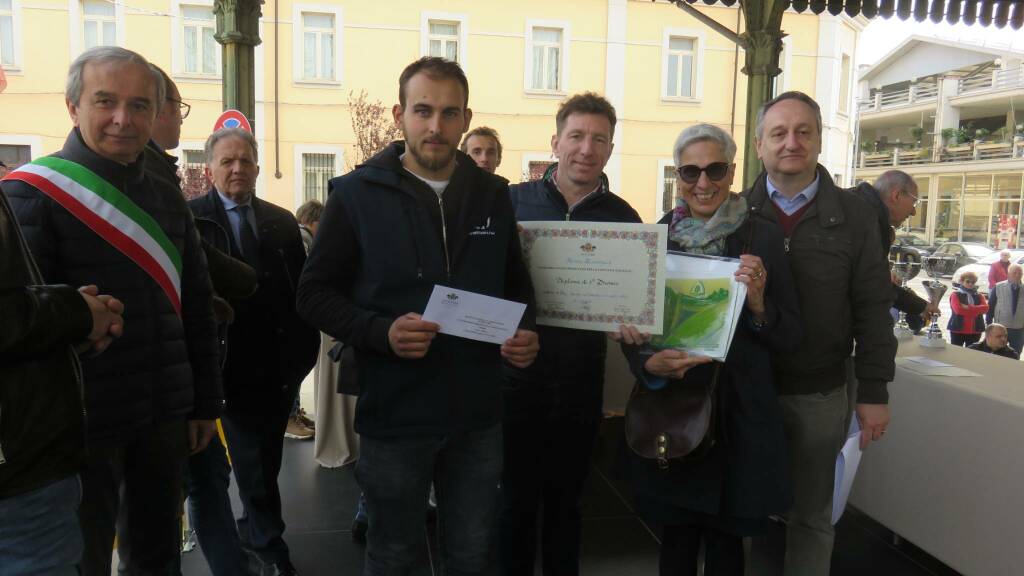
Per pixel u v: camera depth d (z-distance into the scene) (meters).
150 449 1.84
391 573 1.78
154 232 1.79
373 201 1.72
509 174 16.84
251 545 2.73
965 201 29.27
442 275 1.74
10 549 1.30
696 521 2.05
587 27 16.77
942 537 2.73
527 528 2.34
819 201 2.19
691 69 17.41
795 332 1.98
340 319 1.70
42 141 15.06
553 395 2.25
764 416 1.98
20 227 1.44
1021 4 5.00
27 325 1.23
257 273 2.64
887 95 34.31
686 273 1.97
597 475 3.86
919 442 2.84
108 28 15.01
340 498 3.54
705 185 2.07
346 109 16.02
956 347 3.37
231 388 2.62
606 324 2.00
